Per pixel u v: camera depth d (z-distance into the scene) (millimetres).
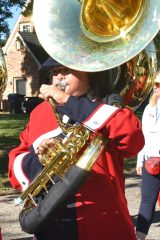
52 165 5051
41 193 5332
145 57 5914
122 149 5230
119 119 5125
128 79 5797
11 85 70688
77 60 5230
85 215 5215
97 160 5066
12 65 70500
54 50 5293
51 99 5297
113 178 5367
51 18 5434
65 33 5395
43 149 5180
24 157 5539
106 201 5254
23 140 5848
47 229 5336
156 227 12180
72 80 5418
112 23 5504
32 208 5207
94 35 5430
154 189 10156
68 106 5207
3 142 27391
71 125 5285
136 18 5426
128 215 5484
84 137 5094
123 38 5391
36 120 5656
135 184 16906
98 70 5141
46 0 5469
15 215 13000
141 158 10492
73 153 5035
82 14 5484
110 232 5230
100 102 5520
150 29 5301
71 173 4898
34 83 69000
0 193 15258
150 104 10492
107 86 5570
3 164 19859
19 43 69812
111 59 5203
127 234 5324
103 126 5082
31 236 11383
